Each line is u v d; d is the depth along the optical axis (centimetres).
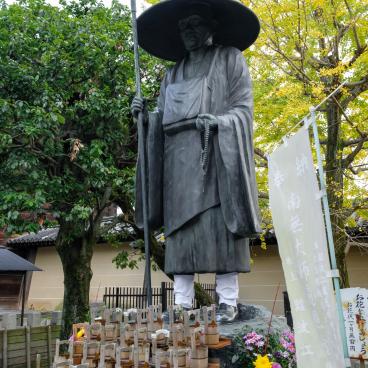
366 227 1334
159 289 1869
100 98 980
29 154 925
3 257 1431
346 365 406
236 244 543
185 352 401
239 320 584
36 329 1079
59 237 1176
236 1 584
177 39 660
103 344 426
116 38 1038
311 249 414
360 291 713
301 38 1058
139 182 605
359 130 1114
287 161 455
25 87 950
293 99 1047
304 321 428
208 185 549
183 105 574
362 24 1053
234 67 596
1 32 970
